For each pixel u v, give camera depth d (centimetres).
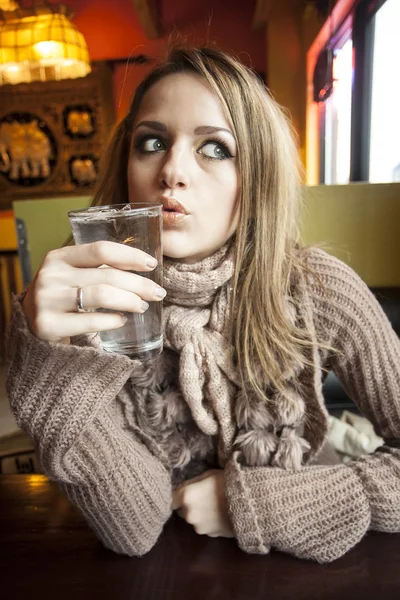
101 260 40
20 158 379
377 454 59
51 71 290
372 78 213
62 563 53
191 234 54
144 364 57
